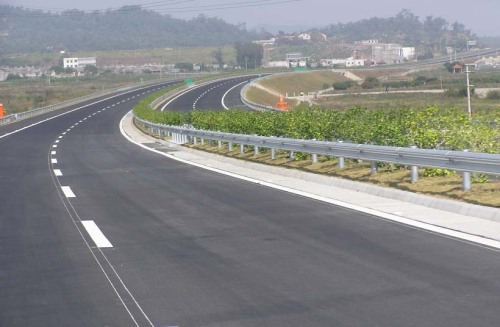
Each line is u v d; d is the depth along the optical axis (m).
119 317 7.58
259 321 7.23
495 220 12.24
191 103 79.69
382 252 10.25
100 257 10.59
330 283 8.62
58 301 8.30
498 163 13.33
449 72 134.62
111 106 80.50
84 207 15.89
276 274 9.16
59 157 31.06
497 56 191.50
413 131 18.92
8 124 60.09
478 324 6.88
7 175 24.16
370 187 16.55
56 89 131.62
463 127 17.64
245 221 13.32
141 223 13.51
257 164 23.94
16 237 12.54
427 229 11.87
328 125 23.20
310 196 16.48
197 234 12.19
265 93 100.81
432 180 16.39
